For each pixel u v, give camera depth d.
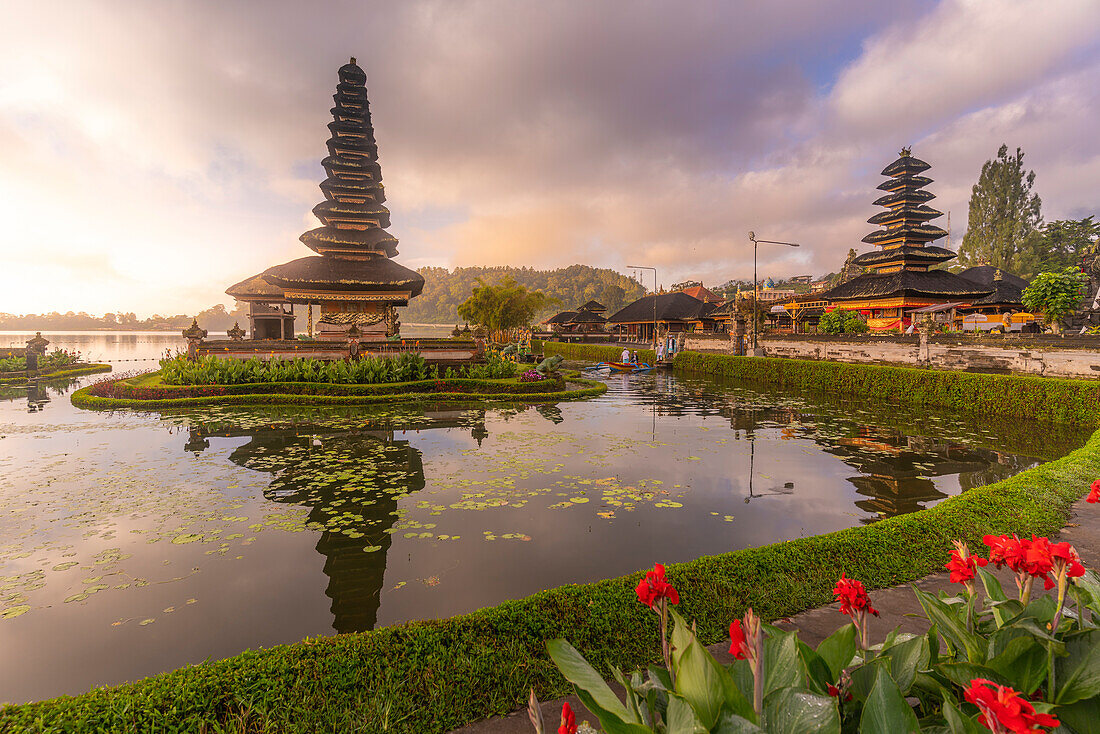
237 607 4.86
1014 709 0.99
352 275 31.94
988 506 5.85
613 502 7.80
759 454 10.96
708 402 19.83
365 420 15.35
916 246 34.28
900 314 31.73
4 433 13.02
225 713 2.63
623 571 5.55
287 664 2.90
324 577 5.46
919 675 1.68
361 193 33.31
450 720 2.84
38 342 30.88
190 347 22.89
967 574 1.98
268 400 18.48
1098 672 1.49
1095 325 23.95
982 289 31.97
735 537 6.48
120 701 2.58
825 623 3.88
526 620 3.48
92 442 12.04
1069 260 53.16
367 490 8.36
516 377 24.67
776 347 32.34
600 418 15.90
